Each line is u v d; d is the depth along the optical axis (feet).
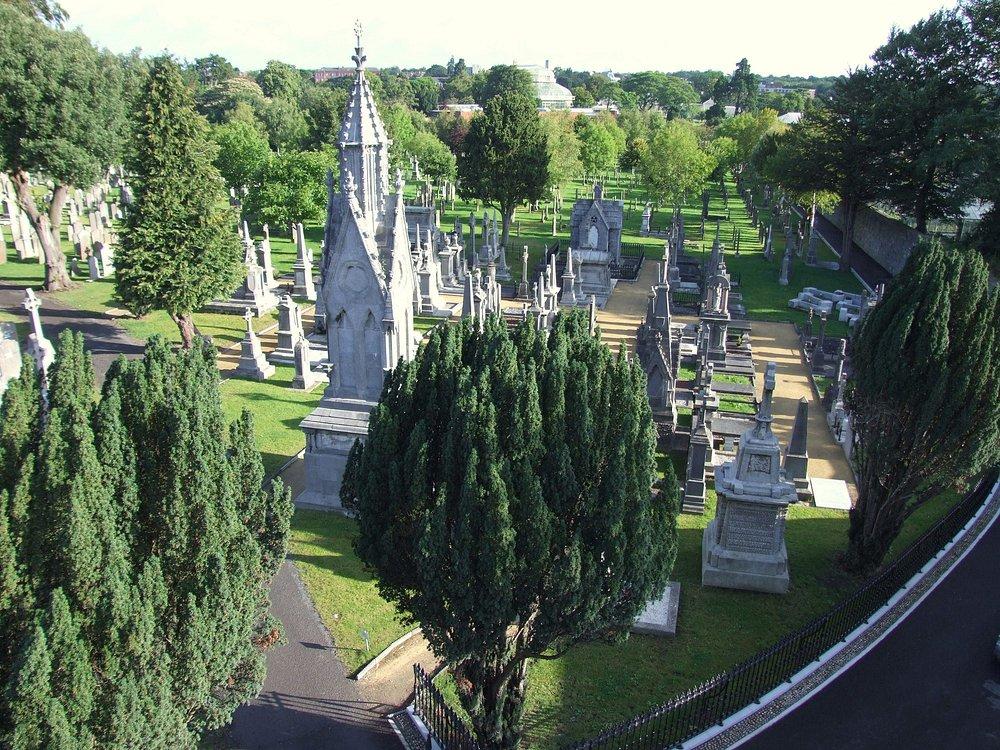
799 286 237.45
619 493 50.75
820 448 122.21
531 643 54.85
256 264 190.49
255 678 54.19
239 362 151.23
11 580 41.73
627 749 60.29
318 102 350.02
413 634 76.02
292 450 115.55
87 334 167.12
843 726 67.00
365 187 97.66
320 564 87.20
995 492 112.16
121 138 200.13
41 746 39.06
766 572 84.69
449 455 52.16
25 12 199.72
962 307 76.02
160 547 48.52
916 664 75.36
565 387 54.29
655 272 250.57
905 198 234.99
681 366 159.22
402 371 60.59
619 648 74.79
